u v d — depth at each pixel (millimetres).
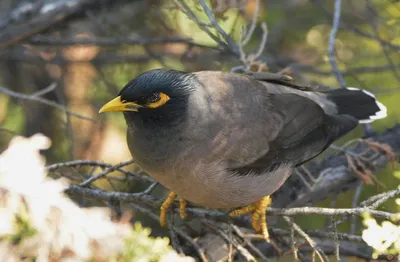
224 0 10234
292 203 9922
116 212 8703
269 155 8727
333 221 7520
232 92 8617
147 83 8078
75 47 13070
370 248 9328
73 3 12562
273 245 9094
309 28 13539
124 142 13438
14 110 12930
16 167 4527
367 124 10625
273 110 8984
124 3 12953
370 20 12414
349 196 11688
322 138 9508
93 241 4664
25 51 13305
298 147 9164
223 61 11281
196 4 10367
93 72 13391
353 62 13023
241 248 8375
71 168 9906
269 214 8094
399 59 13531
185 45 13156
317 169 10219
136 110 8133
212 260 8883
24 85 13594
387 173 11133
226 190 8492
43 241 4523
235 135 8352
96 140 12938
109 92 12859
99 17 13258
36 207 4492
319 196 9992
